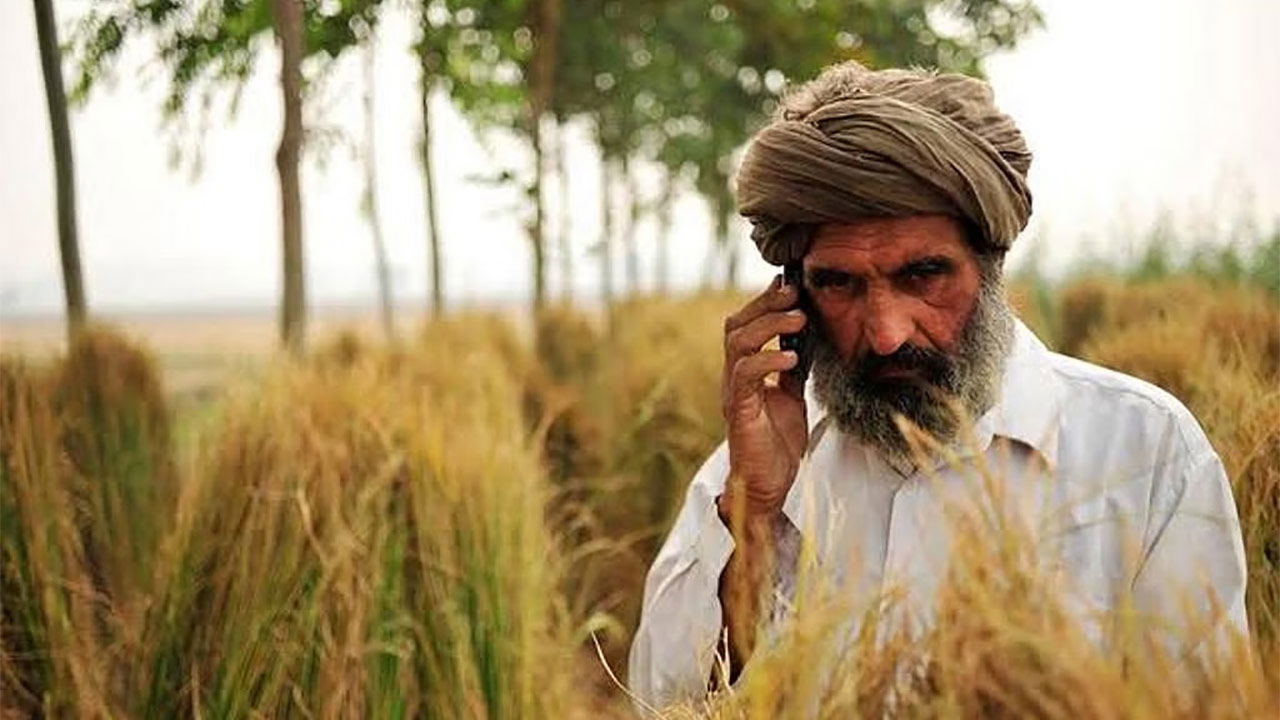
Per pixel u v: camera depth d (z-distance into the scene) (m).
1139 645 0.87
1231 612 1.18
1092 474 1.21
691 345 4.43
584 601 3.01
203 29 3.33
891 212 1.11
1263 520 1.51
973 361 1.17
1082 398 1.25
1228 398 1.82
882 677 0.91
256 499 2.12
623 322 6.79
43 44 2.98
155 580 2.28
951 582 0.90
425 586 2.18
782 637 0.98
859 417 1.20
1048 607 0.86
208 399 2.64
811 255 1.17
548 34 6.20
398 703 2.10
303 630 2.05
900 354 1.16
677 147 9.80
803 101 1.20
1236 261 4.51
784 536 1.30
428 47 4.79
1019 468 1.22
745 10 6.73
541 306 6.49
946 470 1.20
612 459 3.63
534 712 2.31
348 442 2.24
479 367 3.79
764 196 1.16
